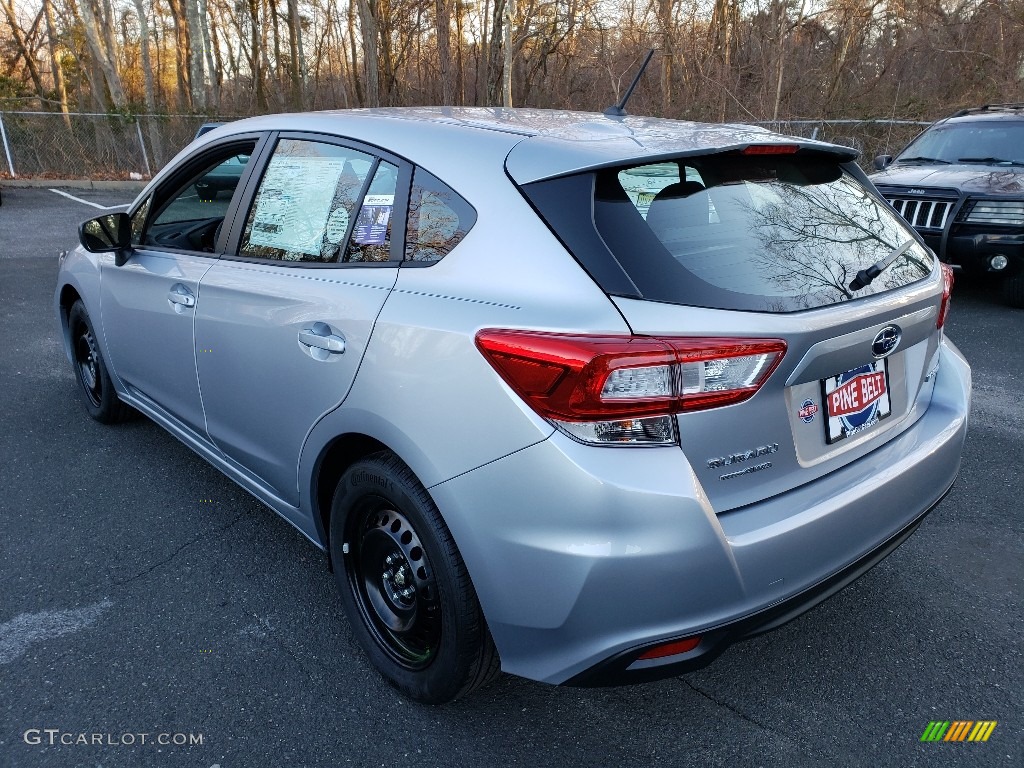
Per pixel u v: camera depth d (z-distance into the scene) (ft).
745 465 6.55
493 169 7.19
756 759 7.44
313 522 9.00
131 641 8.89
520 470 6.23
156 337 11.25
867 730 7.81
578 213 6.56
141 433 14.67
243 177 10.07
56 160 62.03
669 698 8.22
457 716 7.89
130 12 110.73
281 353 8.62
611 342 5.98
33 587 9.86
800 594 6.81
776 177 7.82
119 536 11.13
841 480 7.32
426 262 7.43
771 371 6.37
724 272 6.55
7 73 100.83
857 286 7.23
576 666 6.37
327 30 111.75
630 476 5.94
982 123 28.66
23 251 33.04
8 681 8.20
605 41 76.07
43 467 13.16
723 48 65.92
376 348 7.36
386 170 8.16
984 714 8.04
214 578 10.18
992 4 58.18
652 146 7.03
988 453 14.23
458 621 7.00
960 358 9.54
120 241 11.62
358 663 8.63
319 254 8.66
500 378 6.36
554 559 6.12
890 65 61.05
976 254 24.29
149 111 67.46
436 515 7.01
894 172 27.63
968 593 10.10
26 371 17.90
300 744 7.48
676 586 6.07
